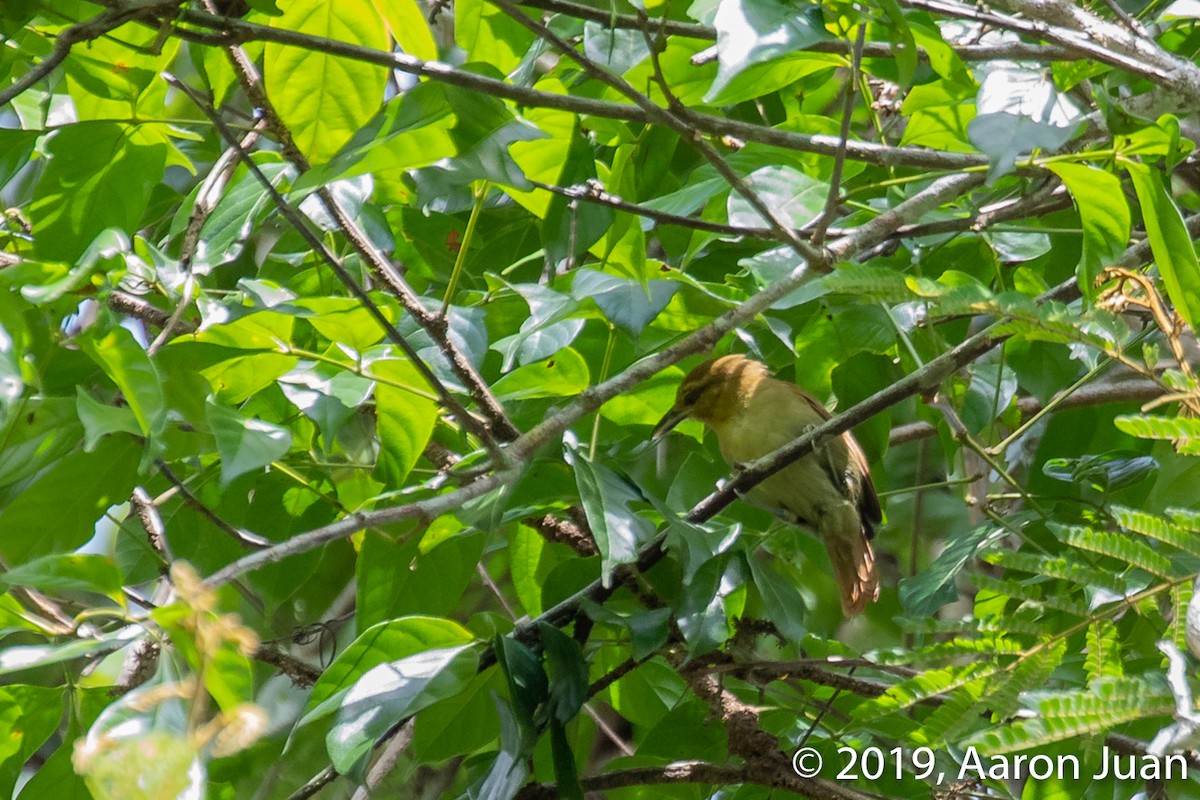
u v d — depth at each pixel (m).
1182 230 6.09
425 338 8.34
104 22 6.27
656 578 8.55
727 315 7.71
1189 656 5.55
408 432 7.80
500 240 11.38
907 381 8.03
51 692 7.25
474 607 13.84
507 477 6.56
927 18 7.00
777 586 7.98
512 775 7.38
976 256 10.67
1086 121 8.23
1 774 7.14
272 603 9.63
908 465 15.20
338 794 12.34
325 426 7.43
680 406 10.54
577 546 9.77
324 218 9.20
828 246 8.32
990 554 6.05
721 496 8.27
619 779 8.80
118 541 9.65
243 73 6.91
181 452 7.14
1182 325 6.09
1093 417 10.70
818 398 10.78
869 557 10.28
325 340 9.48
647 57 8.32
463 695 8.59
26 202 10.61
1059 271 11.22
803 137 7.72
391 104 6.60
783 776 8.45
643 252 7.86
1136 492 10.35
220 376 7.59
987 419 9.91
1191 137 8.48
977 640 6.09
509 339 8.86
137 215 8.53
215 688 4.47
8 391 5.58
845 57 7.53
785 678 9.17
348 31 7.23
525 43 8.81
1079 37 7.27
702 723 9.03
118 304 8.10
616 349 10.01
